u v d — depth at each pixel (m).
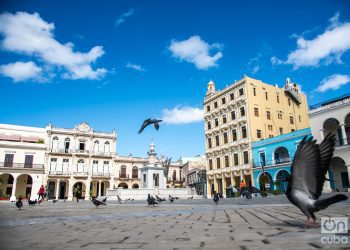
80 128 63.38
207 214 11.89
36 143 56.12
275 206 16.27
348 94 32.91
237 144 47.69
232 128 49.59
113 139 66.25
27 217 11.98
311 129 35.06
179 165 80.19
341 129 32.22
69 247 4.65
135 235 6.01
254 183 43.69
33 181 54.41
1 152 53.00
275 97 50.84
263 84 49.94
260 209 13.88
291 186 5.58
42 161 56.09
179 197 42.78
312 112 35.03
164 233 6.25
